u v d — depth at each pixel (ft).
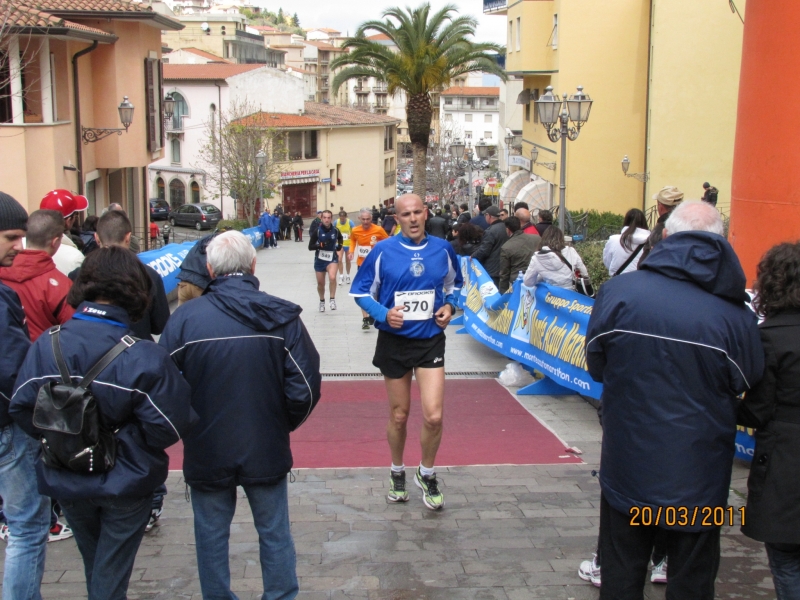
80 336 11.59
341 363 35.68
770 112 26.13
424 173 129.49
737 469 20.35
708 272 11.52
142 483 11.63
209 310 12.83
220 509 13.14
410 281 17.51
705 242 11.60
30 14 66.23
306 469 21.33
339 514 18.13
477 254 41.45
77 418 11.05
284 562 13.32
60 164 71.05
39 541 13.15
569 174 95.30
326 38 566.77
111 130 77.87
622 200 95.50
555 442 24.04
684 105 86.07
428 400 17.78
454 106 421.59
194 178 207.51
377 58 126.00
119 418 11.47
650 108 89.30
